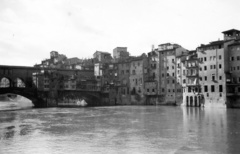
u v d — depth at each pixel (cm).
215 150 3094
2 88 12162
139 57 15175
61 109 10662
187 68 11875
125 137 3962
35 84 15125
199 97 11294
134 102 14500
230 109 9569
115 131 4544
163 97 13375
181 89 12506
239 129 4600
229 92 10306
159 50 13675
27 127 5122
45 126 5256
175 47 13112
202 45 11400
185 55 12469
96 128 4938
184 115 7319
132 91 14675
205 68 11088
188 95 11825
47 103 13362
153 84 13738
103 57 17888
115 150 3159
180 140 3688
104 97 14912
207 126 5006
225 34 11250
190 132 4338
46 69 14250
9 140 3803
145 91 14062
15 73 12788
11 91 12388
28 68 13112
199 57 11350
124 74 15238
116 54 18412
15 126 5275
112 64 15788
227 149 3134
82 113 8469
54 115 7750
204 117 6638
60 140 3778
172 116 7088
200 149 3147
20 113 8544
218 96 10519
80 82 14938
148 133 4300
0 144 3538
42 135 4197
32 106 13438
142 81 14200
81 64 18038
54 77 14200
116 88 15112
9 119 6625
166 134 4181
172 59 13050
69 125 5394
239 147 3231
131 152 3062
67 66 18925
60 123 5741
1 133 4409
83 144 3503
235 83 10112
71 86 14712
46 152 3112
